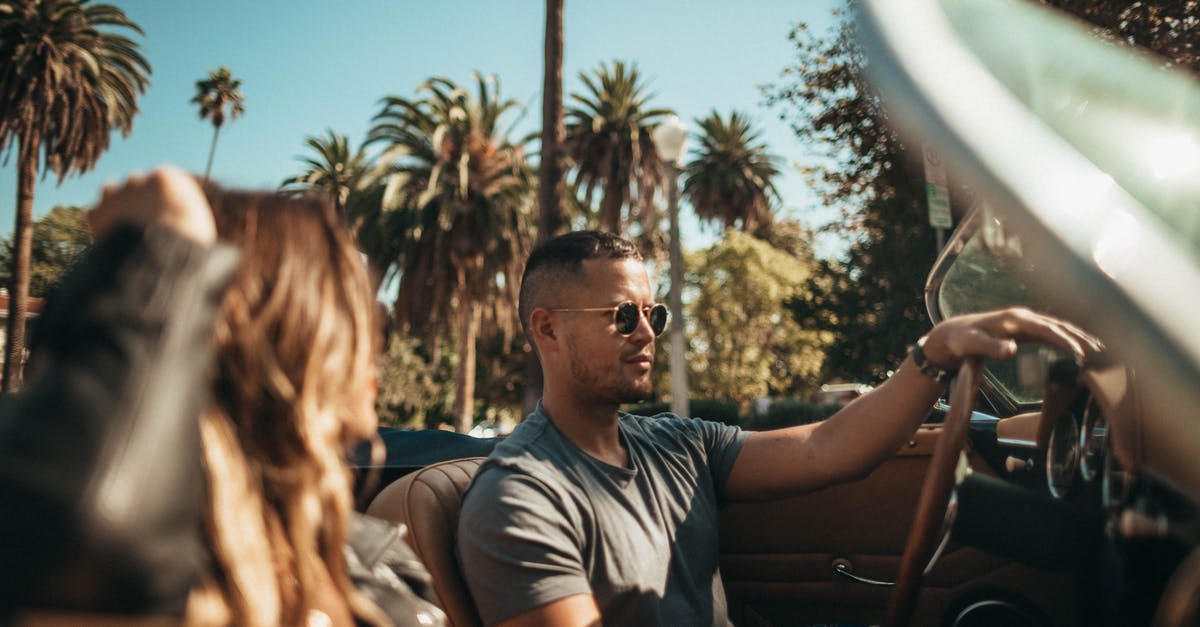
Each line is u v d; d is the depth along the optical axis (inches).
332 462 29.6
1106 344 25.1
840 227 386.0
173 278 23.5
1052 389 37.2
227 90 1652.3
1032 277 31.8
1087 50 31.6
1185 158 28.2
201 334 23.9
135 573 20.6
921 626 54.0
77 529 19.6
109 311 22.4
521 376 1545.3
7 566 19.5
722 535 79.5
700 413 273.9
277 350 28.5
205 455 26.3
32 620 19.8
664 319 66.2
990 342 38.8
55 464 20.2
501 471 58.2
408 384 1472.7
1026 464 42.7
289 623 28.7
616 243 65.3
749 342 1235.9
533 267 67.6
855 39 27.9
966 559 52.1
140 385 21.7
